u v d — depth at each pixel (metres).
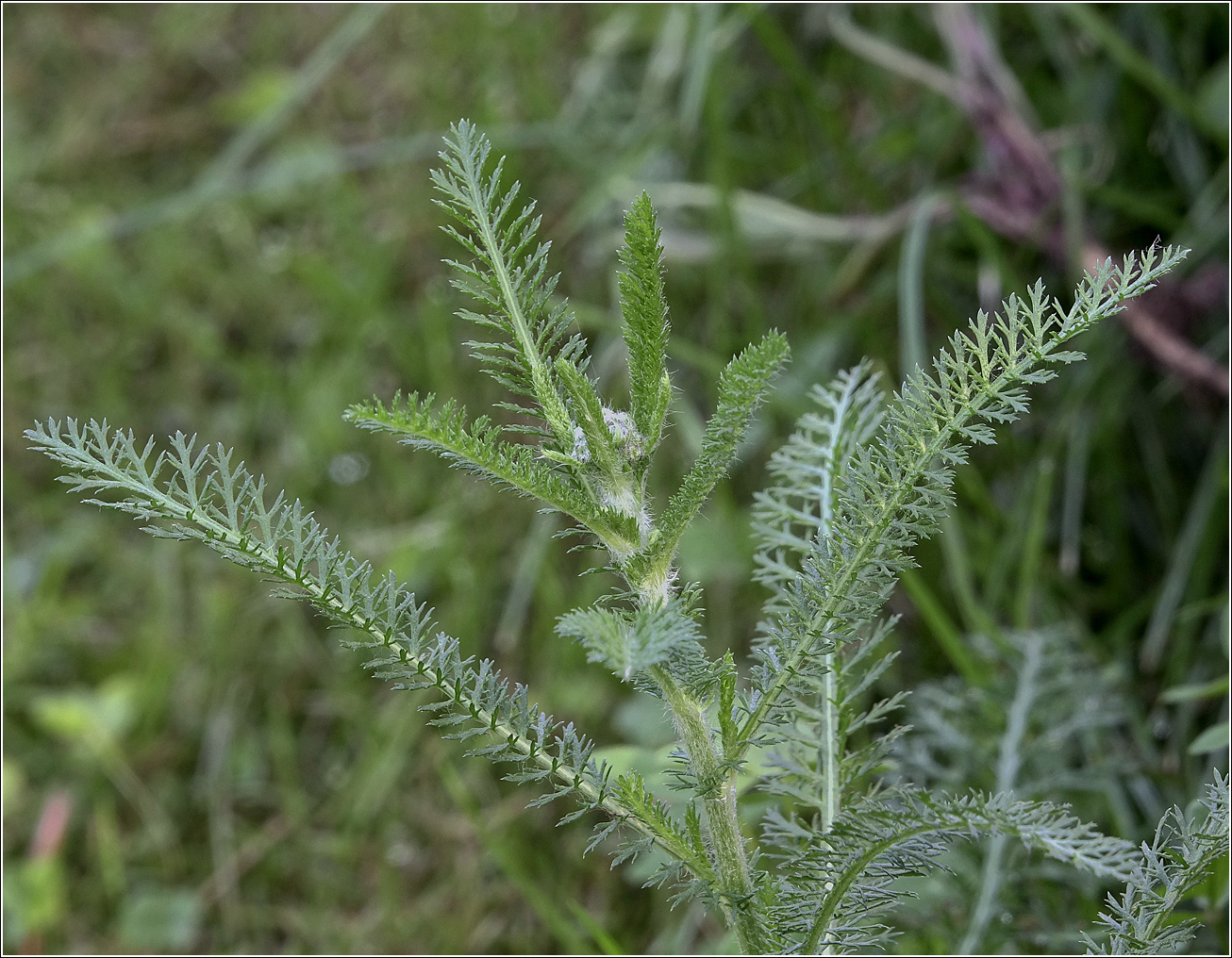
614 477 1.25
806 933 1.32
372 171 4.48
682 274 3.73
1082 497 3.01
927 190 3.34
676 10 3.94
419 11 4.61
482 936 2.93
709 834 1.39
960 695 2.41
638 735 2.82
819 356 3.29
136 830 3.32
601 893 2.88
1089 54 3.36
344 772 3.34
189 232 4.51
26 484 4.06
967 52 3.23
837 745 1.51
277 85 4.68
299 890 3.18
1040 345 1.15
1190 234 3.02
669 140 3.85
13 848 3.29
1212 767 2.37
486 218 1.23
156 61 4.98
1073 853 1.10
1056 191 3.12
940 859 2.01
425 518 3.65
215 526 1.19
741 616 3.18
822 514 1.60
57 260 4.44
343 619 1.22
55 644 3.66
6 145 4.82
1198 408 2.91
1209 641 2.65
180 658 3.54
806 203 3.69
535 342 1.25
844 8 3.74
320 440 3.87
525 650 3.34
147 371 4.30
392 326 3.98
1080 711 2.35
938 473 1.21
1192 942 1.98
